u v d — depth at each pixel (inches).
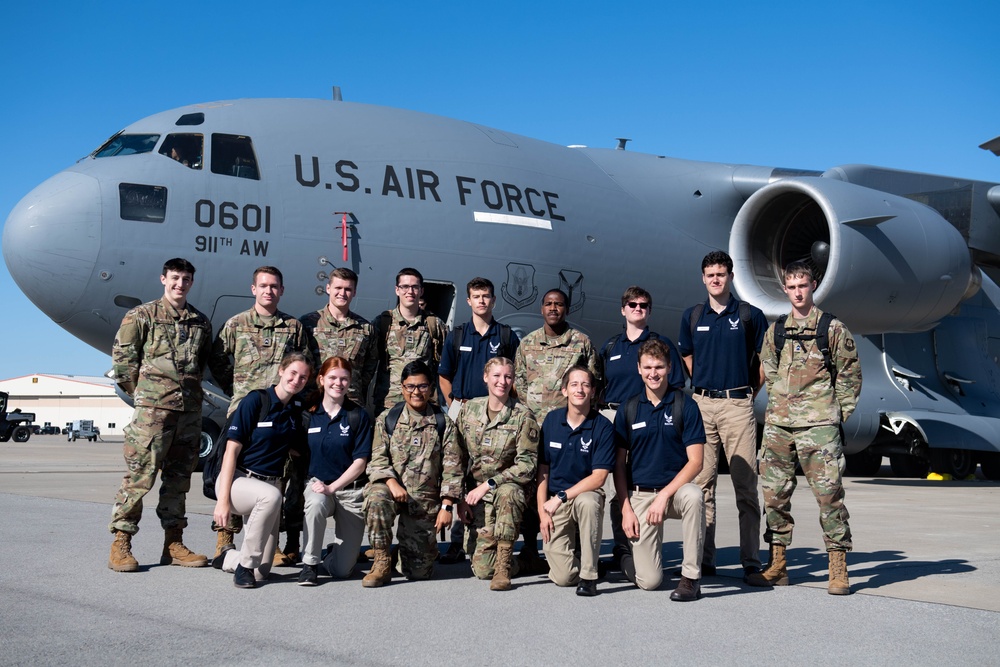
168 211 340.8
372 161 380.5
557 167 443.2
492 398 185.5
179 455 195.2
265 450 182.7
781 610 151.8
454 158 402.9
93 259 330.3
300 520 202.7
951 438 486.3
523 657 120.1
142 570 185.8
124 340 191.0
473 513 186.7
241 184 353.4
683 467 172.9
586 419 175.3
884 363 499.2
